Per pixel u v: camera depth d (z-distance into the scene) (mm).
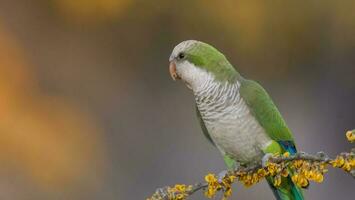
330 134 6773
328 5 6508
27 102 6324
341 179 6766
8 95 6293
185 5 6477
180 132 6691
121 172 6590
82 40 6516
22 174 6238
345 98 6734
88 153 6363
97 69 6539
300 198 5715
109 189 6480
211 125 5754
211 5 6449
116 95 6578
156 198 5547
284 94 6684
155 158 6660
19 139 6242
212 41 6469
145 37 6539
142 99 6637
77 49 6512
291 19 6480
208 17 6461
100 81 6543
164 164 6672
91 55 6527
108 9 6469
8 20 6449
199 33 6477
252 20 6438
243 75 6527
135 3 6492
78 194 6305
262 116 5730
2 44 6387
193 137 6703
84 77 6516
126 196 6582
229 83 5738
